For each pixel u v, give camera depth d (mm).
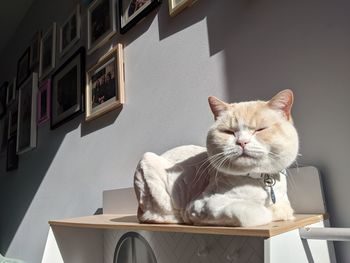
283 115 532
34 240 1613
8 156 2160
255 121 513
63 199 1422
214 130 546
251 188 513
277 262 435
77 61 1469
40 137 1763
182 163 659
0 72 2771
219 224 500
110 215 972
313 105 632
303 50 660
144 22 1120
